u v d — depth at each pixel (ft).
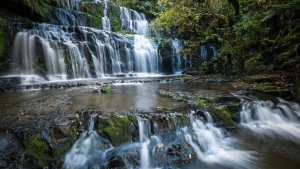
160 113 11.91
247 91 19.44
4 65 24.56
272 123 15.80
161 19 35.99
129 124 10.80
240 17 34.12
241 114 15.24
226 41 36.27
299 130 14.65
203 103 14.51
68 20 38.52
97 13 46.29
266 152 11.60
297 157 11.04
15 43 25.85
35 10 31.07
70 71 29.14
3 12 27.71
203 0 31.50
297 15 29.50
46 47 27.63
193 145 11.40
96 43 33.14
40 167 8.18
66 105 13.17
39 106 12.83
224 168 10.00
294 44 27.25
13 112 11.39
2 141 8.31
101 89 18.93
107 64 34.45
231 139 13.14
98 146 9.85
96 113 11.30
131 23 52.26
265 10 28.14
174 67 42.57
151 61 40.70
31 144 8.45
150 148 10.41
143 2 60.29
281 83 21.83
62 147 8.93
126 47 37.83
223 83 24.86
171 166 10.08
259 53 30.04
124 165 9.44
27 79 23.91
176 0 33.65
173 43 43.62
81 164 9.10
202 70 36.40
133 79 27.81
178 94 17.33
